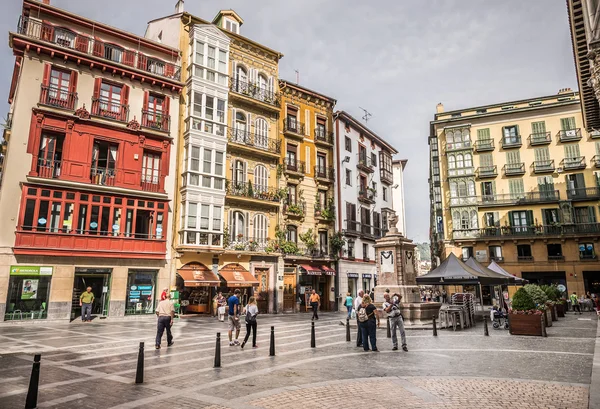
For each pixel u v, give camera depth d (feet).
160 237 79.77
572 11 37.99
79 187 70.64
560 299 86.58
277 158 104.12
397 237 61.82
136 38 84.43
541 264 126.00
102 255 71.15
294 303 101.86
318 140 117.08
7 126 69.21
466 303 62.34
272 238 100.01
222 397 21.72
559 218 127.65
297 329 57.52
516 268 128.57
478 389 22.86
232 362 31.78
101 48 79.51
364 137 139.95
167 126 84.02
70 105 72.90
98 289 73.00
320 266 110.63
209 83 91.04
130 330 55.21
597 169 127.24
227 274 86.99
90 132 74.08
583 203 126.72
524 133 137.39
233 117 96.78
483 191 138.31
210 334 51.24
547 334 48.34
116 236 73.67
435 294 162.81
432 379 25.38
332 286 112.57
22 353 36.14
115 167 76.84
